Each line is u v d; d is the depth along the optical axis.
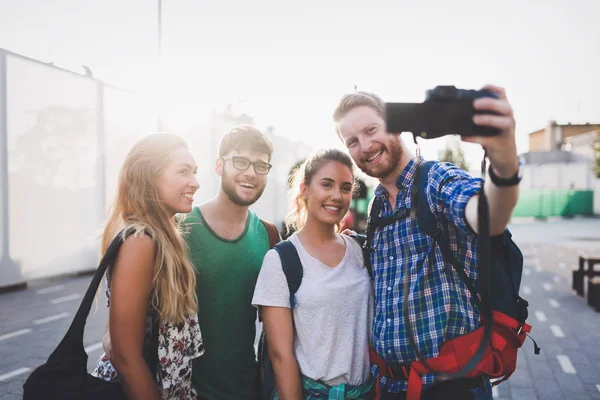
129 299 1.66
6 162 8.05
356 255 2.00
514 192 1.23
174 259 1.77
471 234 1.43
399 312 1.72
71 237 9.41
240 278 2.07
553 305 7.52
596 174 19.14
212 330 2.01
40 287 8.41
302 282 1.86
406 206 1.77
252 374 2.10
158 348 1.75
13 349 5.06
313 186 1.97
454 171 1.63
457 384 1.60
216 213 2.15
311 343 1.83
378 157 1.82
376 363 1.82
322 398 1.79
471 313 1.64
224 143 2.14
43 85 8.64
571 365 4.82
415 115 1.23
